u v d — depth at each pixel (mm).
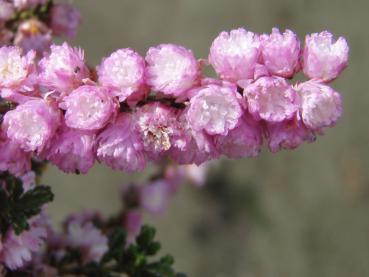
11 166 197
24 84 194
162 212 338
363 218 608
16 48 198
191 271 576
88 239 270
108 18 601
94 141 188
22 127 187
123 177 571
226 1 618
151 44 606
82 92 184
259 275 587
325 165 614
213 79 188
